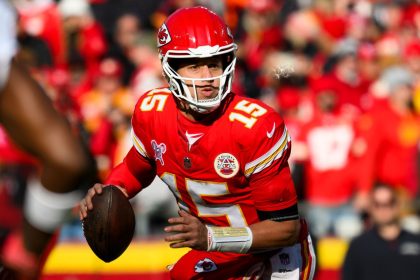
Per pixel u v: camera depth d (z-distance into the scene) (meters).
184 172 11.70
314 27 31.64
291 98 24.00
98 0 30.00
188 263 12.87
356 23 32.31
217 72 11.29
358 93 25.44
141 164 12.34
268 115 11.34
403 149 23.12
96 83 25.86
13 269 7.12
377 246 19.45
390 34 31.50
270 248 11.66
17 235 6.85
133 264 20.45
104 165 22.09
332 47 31.12
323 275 21.14
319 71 28.67
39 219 6.62
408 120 23.52
